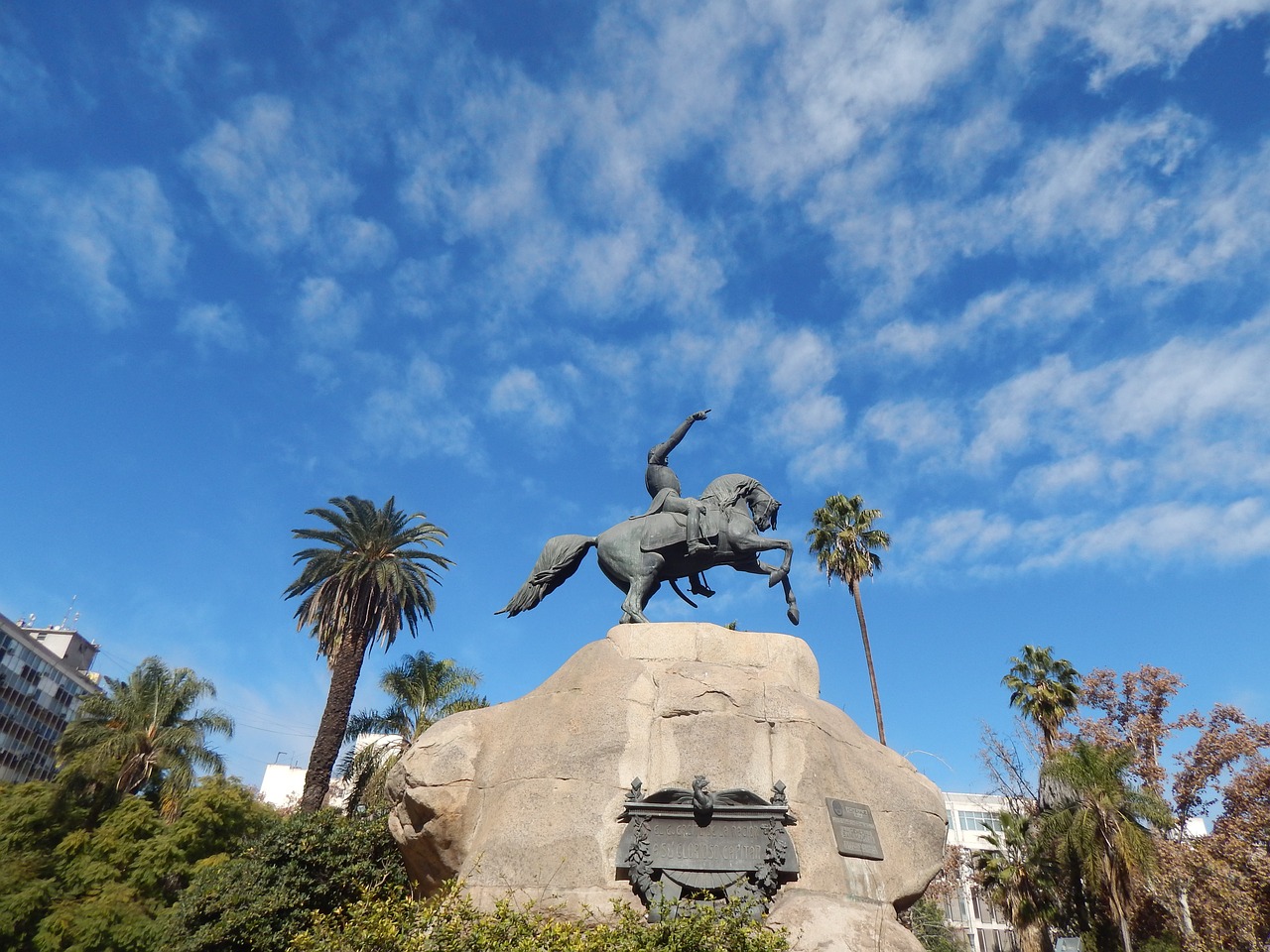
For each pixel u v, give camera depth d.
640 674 9.27
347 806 23.72
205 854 25.25
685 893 7.70
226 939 13.77
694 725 8.83
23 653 55.91
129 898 23.56
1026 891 23.92
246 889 14.36
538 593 11.16
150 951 22.12
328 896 14.18
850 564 31.77
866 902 7.96
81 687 62.09
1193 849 24.30
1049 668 30.81
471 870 8.45
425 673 26.28
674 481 11.60
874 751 9.76
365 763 24.27
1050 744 29.06
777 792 8.12
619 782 8.48
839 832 8.38
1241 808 27.23
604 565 11.21
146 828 25.62
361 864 14.16
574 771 8.62
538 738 9.10
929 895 34.28
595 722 8.90
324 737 23.48
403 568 25.58
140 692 31.08
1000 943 39.06
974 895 37.12
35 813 27.27
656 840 7.95
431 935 6.71
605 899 7.79
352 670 24.38
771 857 7.75
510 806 8.62
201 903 14.49
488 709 9.91
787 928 7.10
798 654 9.85
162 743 30.02
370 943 6.96
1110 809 21.33
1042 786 24.41
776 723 8.81
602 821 8.25
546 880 8.04
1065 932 22.98
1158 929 23.84
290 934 13.61
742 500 11.16
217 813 25.86
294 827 15.23
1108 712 32.25
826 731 9.16
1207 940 22.86
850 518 32.97
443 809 9.12
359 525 25.77
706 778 8.30
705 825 8.02
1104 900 21.55
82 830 26.19
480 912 7.17
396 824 9.63
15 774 55.66
